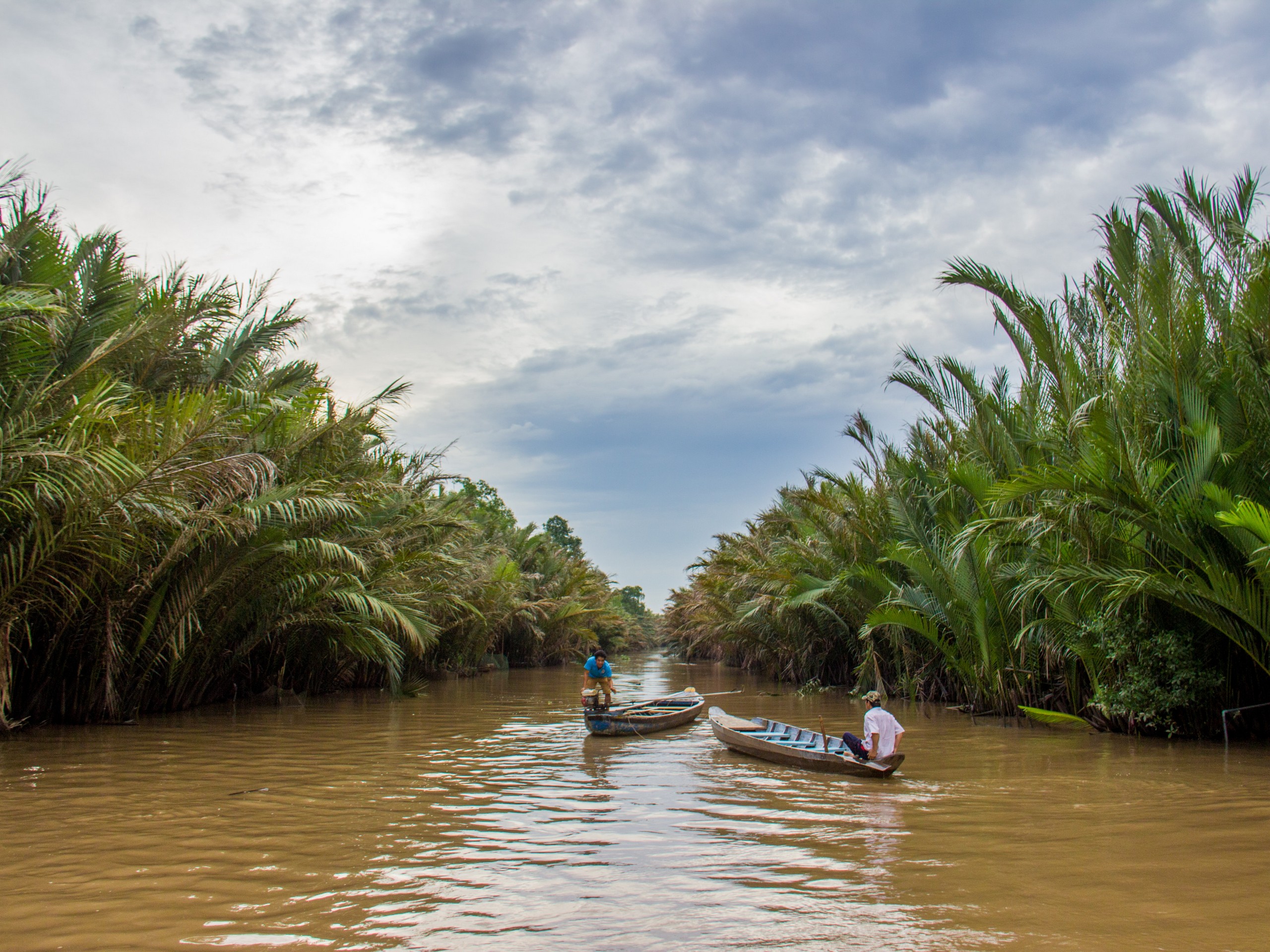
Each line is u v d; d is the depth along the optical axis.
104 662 13.44
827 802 8.70
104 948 4.73
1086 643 13.28
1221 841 6.91
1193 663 11.98
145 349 14.18
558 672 38.31
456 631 29.69
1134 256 12.91
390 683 20.08
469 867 6.34
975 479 15.28
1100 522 12.28
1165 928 5.00
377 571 18.62
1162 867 6.23
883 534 19.67
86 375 12.73
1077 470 11.41
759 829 7.53
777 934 4.96
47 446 10.64
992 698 16.03
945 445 18.59
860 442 19.86
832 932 4.98
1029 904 5.44
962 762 11.16
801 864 6.40
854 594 20.44
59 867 6.23
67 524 11.10
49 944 4.79
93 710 13.95
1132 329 12.71
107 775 9.73
